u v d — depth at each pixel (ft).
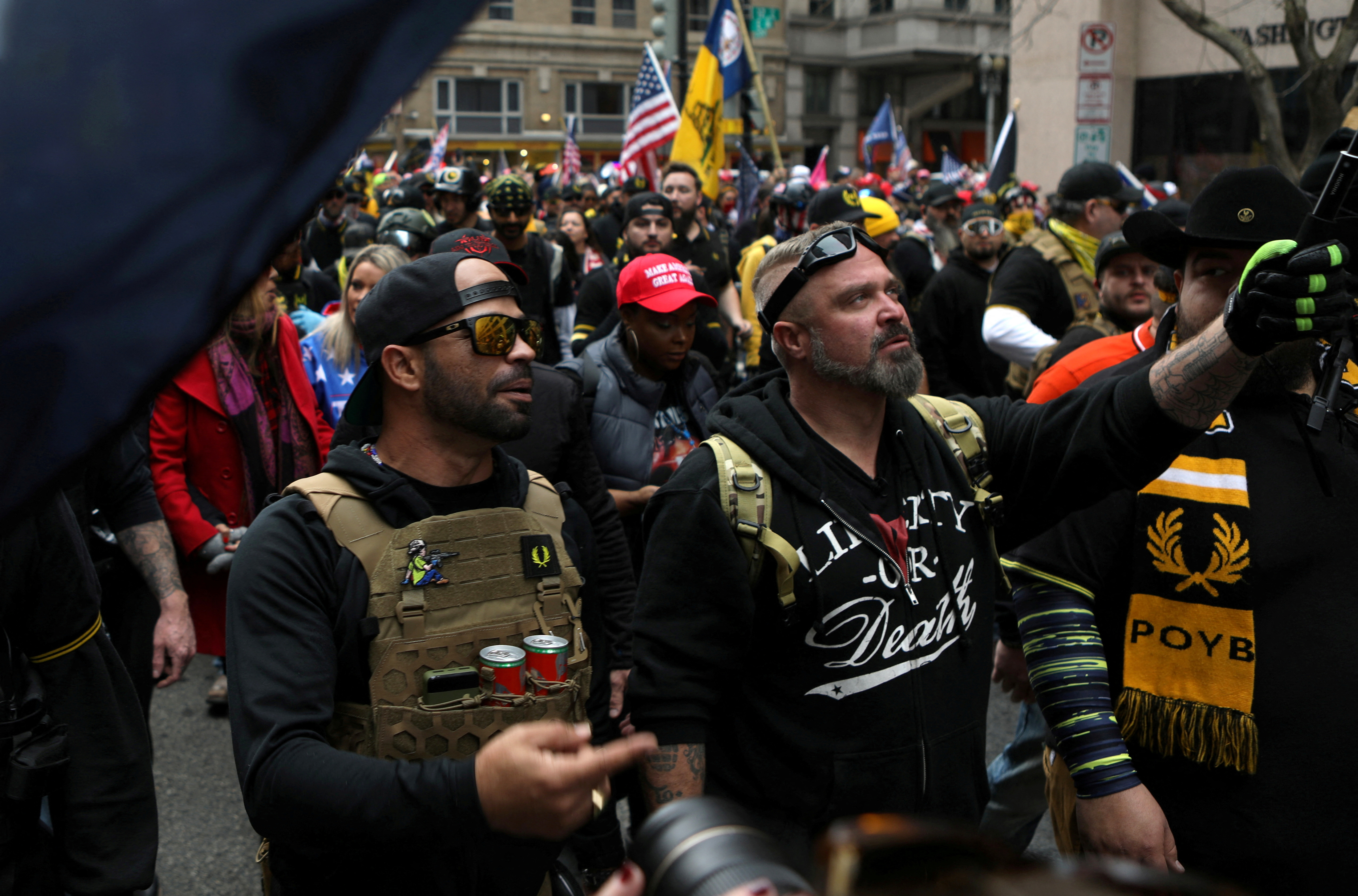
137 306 1.63
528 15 117.39
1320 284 4.93
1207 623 6.35
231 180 1.61
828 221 17.13
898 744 5.93
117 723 6.49
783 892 2.17
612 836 9.60
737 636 5.93
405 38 1.63
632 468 11.13
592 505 9.83
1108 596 6.81
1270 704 6.18
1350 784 6.09
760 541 5.82
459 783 4.40
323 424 12.35
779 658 5.95
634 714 6.05
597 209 52.24
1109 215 17.10
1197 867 6.43
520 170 90.07
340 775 4.66
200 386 11.12
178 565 10.88
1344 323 5.03
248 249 1.64
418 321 5.72
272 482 11.62
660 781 5.86
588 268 36.27
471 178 23.82
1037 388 8.72
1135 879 1.62
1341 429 6.50
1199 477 6.45
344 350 12.42
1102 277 12.71
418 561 5.56
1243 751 6.19
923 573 6.06
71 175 1.58
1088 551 6.64
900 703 5.94
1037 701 6.77
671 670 5.91
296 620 5.27
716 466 5.99
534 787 4.25
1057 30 61.05
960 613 6.20
